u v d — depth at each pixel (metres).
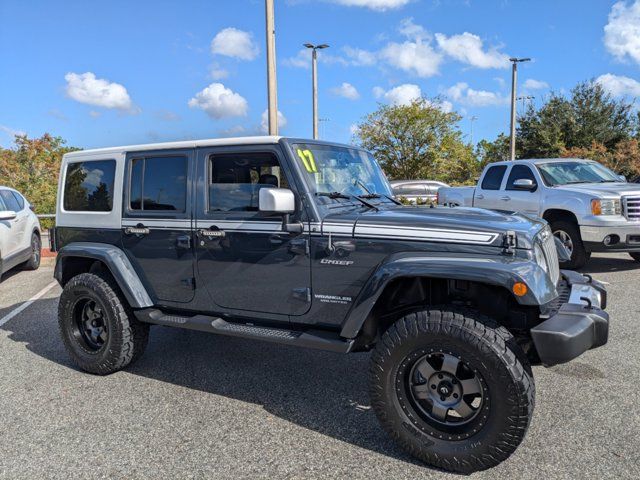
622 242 7.50
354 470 2.87
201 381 4.22
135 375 4.38
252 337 3.53
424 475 2.81
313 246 3.35
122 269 4.16
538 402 3.64
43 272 9.89
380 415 2.99
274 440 3.23
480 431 2.73
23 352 5.06
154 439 3.27
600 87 31.06
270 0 10.45
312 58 24.62
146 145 4.14
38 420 3.56
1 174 17.98
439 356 2.92
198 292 3.90
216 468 2.92
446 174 26.27
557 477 2.73
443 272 2.82
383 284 2.98
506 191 9.24
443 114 25.84
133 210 4.21
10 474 2.90
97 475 2.88
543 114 31.81
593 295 3.31
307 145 3.64
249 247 3.60
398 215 3.33
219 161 3.75
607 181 8.81
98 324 4.50
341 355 4.78
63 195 4.76
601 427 3.26
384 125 26.14
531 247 2.88
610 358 4.44
